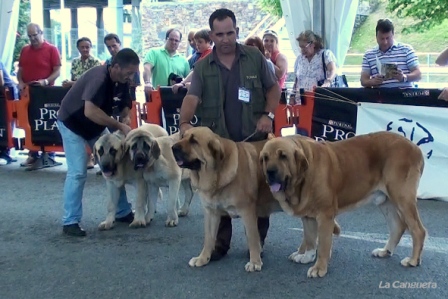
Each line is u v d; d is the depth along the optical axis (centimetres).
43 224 602
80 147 554
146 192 593
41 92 877
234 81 471
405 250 492
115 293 414
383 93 689
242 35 1434
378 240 525
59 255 501
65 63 1436
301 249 479
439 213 618
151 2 1566
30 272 461
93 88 529
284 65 809
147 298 404
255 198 443
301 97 740
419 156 444
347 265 458
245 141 473
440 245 507
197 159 421
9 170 900
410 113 678
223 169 425
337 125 718
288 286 417
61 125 552
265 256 486
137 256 493
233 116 473
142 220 585
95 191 746
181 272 452
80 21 1511
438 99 662
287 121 759
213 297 401
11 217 632
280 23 1365
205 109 476
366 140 449
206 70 472
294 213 427
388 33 703
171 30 905
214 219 460
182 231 568
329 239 430
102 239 546
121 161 563
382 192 453
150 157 554
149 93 836
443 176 670
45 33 1480
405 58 705
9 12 1031
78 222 565
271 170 401
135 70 532
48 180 825
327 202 423
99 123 536
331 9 823
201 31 874
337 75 802
